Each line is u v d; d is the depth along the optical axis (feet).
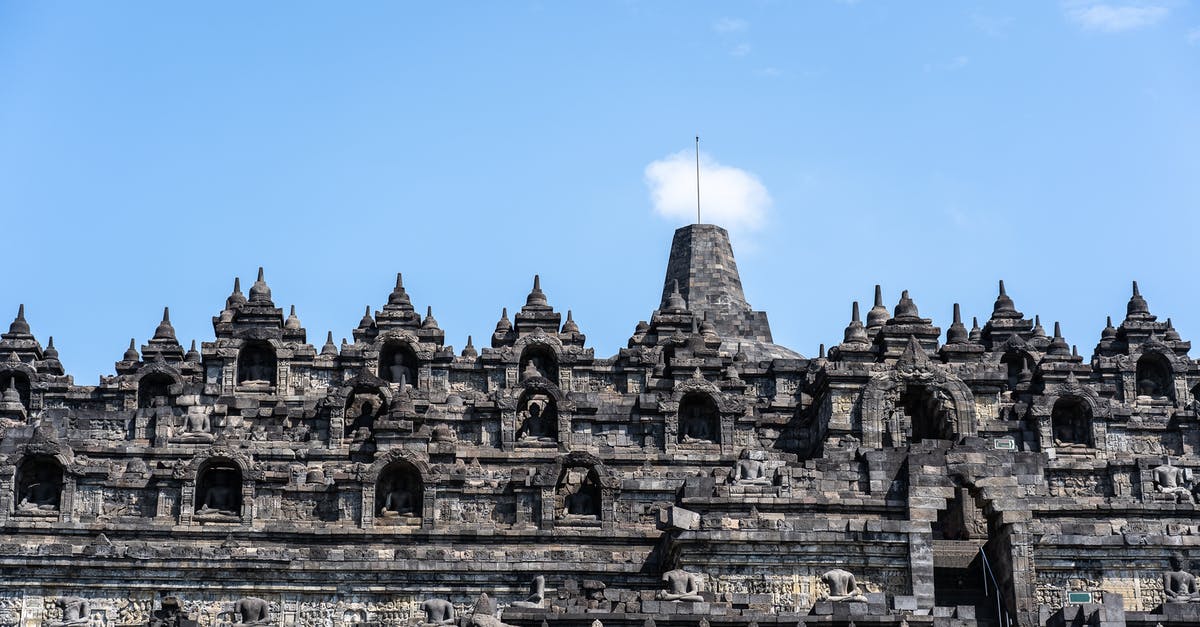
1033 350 519.60
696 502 420.77
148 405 494.59
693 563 411.34
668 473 468.34
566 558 432.66
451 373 495.82
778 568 411.54
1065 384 479.82
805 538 411.75
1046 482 449.06
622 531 441.68
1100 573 416.87
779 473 425.28
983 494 423.23
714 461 474.49
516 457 472.03
